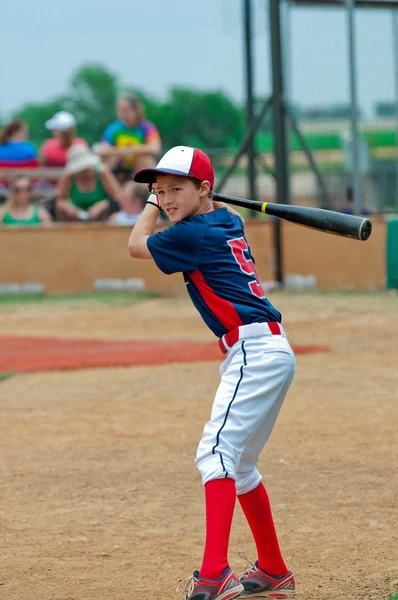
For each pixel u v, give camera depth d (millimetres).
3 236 41469
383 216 45031
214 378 22438
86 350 27188
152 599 10062
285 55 46219
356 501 13289
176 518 12797
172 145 106625
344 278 41125
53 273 41625
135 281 41594
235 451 9344
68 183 43219
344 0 45844
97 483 14516
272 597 10000
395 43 48969
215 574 9031
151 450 16375
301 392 20688
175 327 32094
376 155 51344
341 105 49938
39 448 16719
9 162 44656
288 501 13367
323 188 43125
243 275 9742
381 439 16688
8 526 12641
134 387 21703
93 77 113688
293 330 29891
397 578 10445
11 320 34531
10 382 22719
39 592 10328
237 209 56844
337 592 10086
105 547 11758
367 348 26172
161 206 9922
